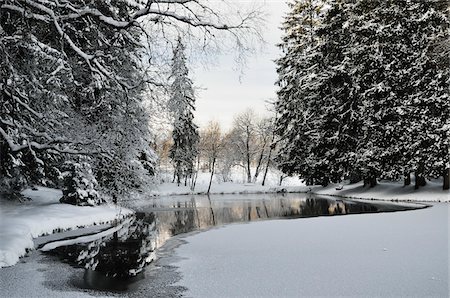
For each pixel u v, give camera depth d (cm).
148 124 1612
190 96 1312
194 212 2478
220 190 5125
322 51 3769
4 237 1102
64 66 1221
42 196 2000
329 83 3675
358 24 3206
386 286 672
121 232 1544
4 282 816
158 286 774
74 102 1544
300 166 4247
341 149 3509
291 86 4344
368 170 3066
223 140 6353
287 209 2528
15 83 1217
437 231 1166
